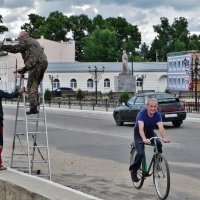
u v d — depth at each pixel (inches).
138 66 3927.2
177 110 1202.0
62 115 1824.6
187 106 1792.6
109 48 5147.6
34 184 352.2
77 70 3966.5
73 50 4658.0
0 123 478.6
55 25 5570.9
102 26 5821.9
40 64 514.0
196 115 1549.0
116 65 3983.8
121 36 6112.2
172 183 524.7
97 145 903.7
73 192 324.2
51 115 1823.3
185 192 480.1
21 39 511.2
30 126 1336.1
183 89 3474.4
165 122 1321.4
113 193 486.3
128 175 587.8
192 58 3250.5
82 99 2834.6
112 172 610.9
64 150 837.8
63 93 3435.0
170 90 3634.4
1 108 481.4
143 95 1254.3
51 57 4547.2
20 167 629.9
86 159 727.7
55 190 330.3
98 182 545.3
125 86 2987.2
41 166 658.8
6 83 4281.5
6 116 1745.8
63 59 4613.7
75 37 5807.1
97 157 746.8
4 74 4340.6
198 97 2361.0
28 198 332.8
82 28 5851.4
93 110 2027.6
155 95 1232.8
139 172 494.0
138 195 473.4
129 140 975.6
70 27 5733.3
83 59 5418.3
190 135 1031.0
